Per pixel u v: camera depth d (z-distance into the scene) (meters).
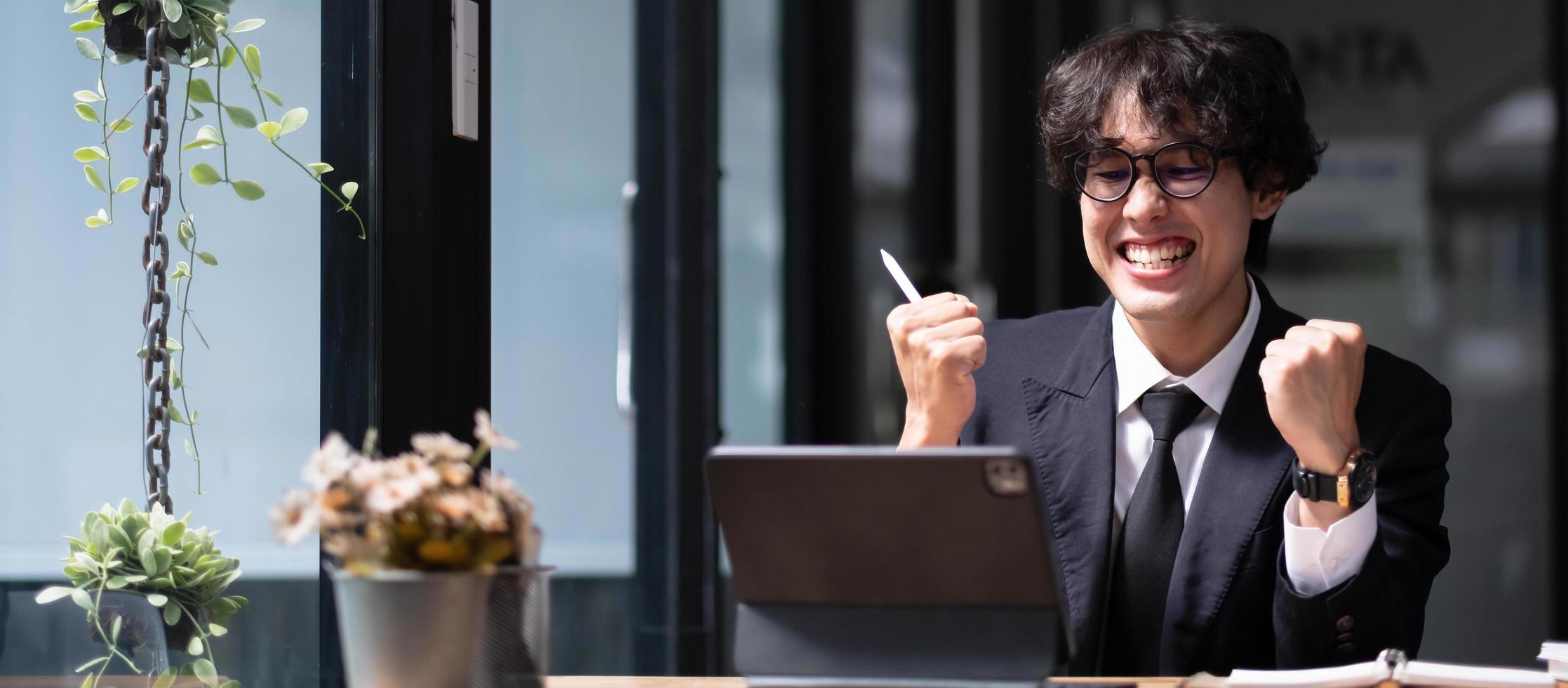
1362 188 4.08
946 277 4.30
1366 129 4.07
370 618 1.08
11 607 1.47
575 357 2.69
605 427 2.84
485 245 1.87
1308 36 4.09
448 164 1.76
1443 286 4.06
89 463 1.50
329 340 1.67
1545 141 4.02
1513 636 4.04
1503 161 4.04
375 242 1.71
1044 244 4.28
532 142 2.48
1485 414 4.05
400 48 1.72
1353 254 4.09
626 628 2.92
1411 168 4.07
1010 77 4.29
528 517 1.17
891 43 4.32
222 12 1.58
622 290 2.96
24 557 1.48
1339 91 4.09
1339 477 1.48
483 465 1.83
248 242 1.60
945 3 4.30
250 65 1.60
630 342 2.98
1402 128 4.07
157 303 1.53
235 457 1.58
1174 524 1.73
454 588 1.09
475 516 1.10
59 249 1.51
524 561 1.17
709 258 3.28
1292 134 1.77
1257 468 1.70
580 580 2.72
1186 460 1.78
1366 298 4.08
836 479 1.13
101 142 1.53
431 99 1.72
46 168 1.51
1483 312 4.05
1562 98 4.00
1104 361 1.85
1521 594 4.04
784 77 4.09
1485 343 4.05
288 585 1.59
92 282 1.52
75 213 1.51
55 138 1.51
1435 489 1.74
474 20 1.82
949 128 4.31
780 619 1.19
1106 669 1.74
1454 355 4.06
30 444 1.48
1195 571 1.68
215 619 1.53
